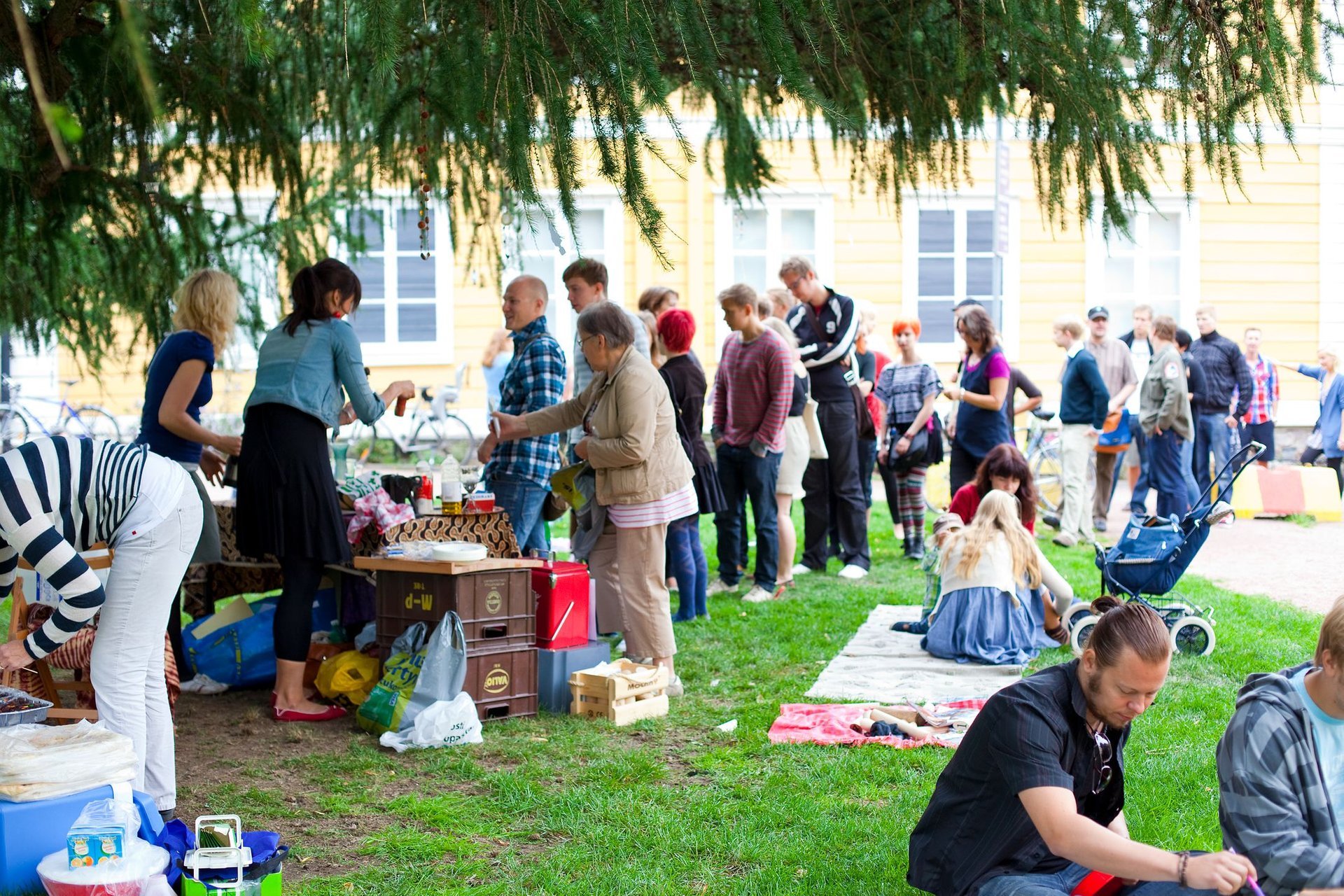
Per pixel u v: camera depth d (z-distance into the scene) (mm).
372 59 3852
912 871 3199
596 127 3725
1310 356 17203
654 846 4129
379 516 6184
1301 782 2803
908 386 9953
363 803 4566
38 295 6172
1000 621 6656
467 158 5234
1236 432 13062
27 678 4793
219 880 3227
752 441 8281
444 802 4559
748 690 6191
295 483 5496
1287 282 17156
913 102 5152
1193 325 17094
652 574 5918
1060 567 9312
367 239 7949
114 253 6172
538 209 3895
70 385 15156
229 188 6230
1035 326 17094
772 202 16516
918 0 4863
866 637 7238
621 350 5879
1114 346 11797
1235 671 6289
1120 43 4766
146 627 4023
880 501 14117
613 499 5859
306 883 3824
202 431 5434
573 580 5980
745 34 4566
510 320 6684
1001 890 2982
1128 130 4863
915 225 16797
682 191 16328
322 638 6469
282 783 4785
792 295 9938
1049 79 4824
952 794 3121
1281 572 9586
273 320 8102
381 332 16531
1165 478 11039
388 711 5348
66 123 2270
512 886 3822
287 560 5648
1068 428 10570
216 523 5633
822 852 4039
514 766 4996
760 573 8391
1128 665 2834
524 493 6570
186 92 5402
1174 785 4598
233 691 6227
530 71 3719
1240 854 2805
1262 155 4863
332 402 5633
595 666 5965
